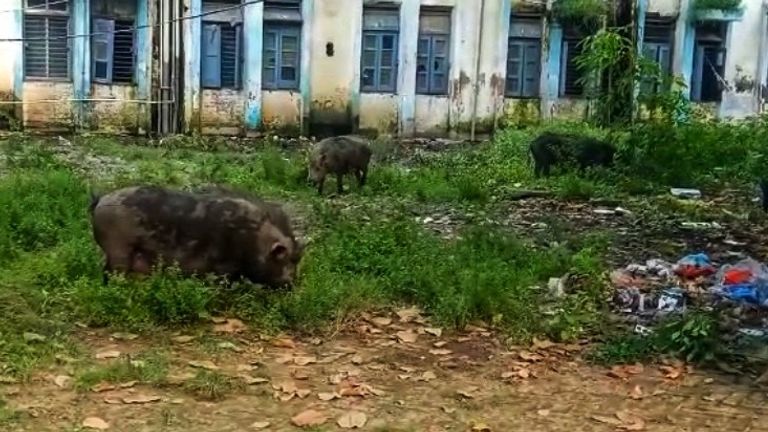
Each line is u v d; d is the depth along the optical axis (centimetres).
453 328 796
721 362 728
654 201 1538
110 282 796
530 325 793
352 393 632
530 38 2703
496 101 2691
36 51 2433
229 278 824
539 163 1792
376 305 837
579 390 667
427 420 596
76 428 553
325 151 1541
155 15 2483
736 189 1714
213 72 2547
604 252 1123
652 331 791
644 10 2709
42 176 1402
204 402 606
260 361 691
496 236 1083
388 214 1307
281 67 2592
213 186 902
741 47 2761
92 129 2483
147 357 677
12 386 614
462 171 1825
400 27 2620
